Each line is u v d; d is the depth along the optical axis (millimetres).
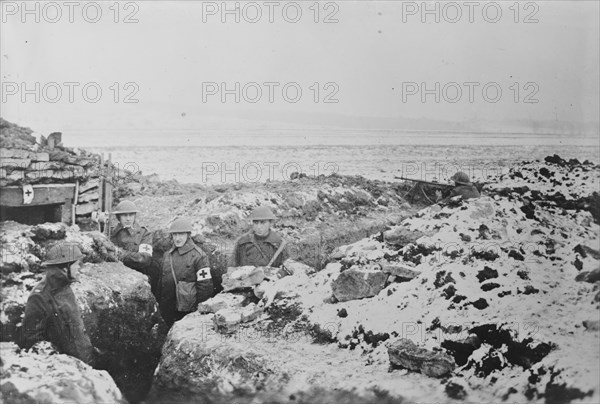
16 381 5676
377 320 6410
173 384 6465
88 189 7234
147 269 7293
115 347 6742
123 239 7277
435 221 7133
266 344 6496
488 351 5910
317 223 7387
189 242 7301
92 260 7012
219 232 7340
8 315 6262
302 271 7188
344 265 6988
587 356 5633
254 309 6852
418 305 6406
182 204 7375
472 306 6250
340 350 6371
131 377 6797
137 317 6926
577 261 6613
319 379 6059
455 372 5910
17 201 6953
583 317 6027
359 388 5906
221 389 6250
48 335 6297
